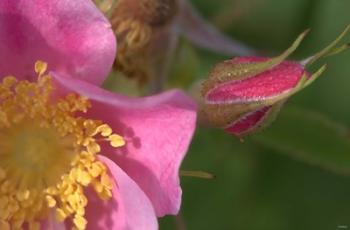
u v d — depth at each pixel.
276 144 0.21
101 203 0.17
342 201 0.23
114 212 0.17
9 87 0.17
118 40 0.19
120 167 0.17
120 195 0.17
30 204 0.18
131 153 0.17
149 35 0.19
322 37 0.23
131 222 0.17
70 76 0.17
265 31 0.23
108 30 0.17
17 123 0.18
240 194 0.23
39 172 0.18
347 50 0.23
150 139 0.17
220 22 0.22
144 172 0.17
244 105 0.17
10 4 0.17
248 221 0.23
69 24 0.17
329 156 0.21
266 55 0.22
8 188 0.18
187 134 0.16
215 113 0.17
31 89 0.17
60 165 0.18
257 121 0.17
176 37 0.19
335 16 0.23
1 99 0.17
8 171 0.18
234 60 0.17
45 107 0.17
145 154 0.17
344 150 0.21
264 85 0.17
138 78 0.19
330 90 0.23
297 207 0.23
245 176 0.23
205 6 0.23
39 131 0.18
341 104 0.23
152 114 0.17
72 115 0.17
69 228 0.18
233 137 0.22
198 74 0.22
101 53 0.17
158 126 0.17
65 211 0.18
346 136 0.21
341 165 0.21
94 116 0.17
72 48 0.17
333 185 0.23
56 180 0.18
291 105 0.21
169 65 0.19
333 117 0.23
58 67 0.17
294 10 0.23
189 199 0.23
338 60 0.23
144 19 0.18
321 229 0.23
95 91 0.16
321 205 0.23
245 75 0.17
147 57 0.19
